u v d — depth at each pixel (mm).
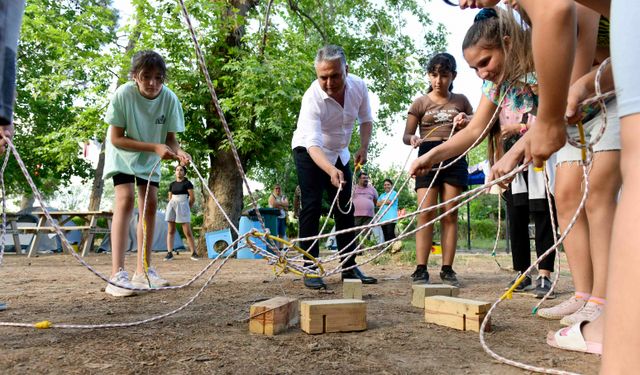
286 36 11312
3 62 1206
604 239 2244
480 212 24609
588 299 2533
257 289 3762
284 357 1809
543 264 3512
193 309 2830
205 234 10344
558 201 2586
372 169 23578
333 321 2234
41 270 6094
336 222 4211
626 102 875
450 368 1705
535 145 1404
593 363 1772
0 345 1941
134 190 3627
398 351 1925
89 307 2912
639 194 820
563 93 1254
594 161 2217
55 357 1768
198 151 10391
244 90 10102
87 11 11508
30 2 11180
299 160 3961
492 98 2680
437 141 4129
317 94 3834
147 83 3455
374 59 14008
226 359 1771
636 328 778
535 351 1947
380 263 6875
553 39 1171
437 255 9492
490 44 2328
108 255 10203
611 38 921
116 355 1805
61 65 10859
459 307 2342
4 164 2586
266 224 9688
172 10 10430
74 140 11016
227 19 10750
